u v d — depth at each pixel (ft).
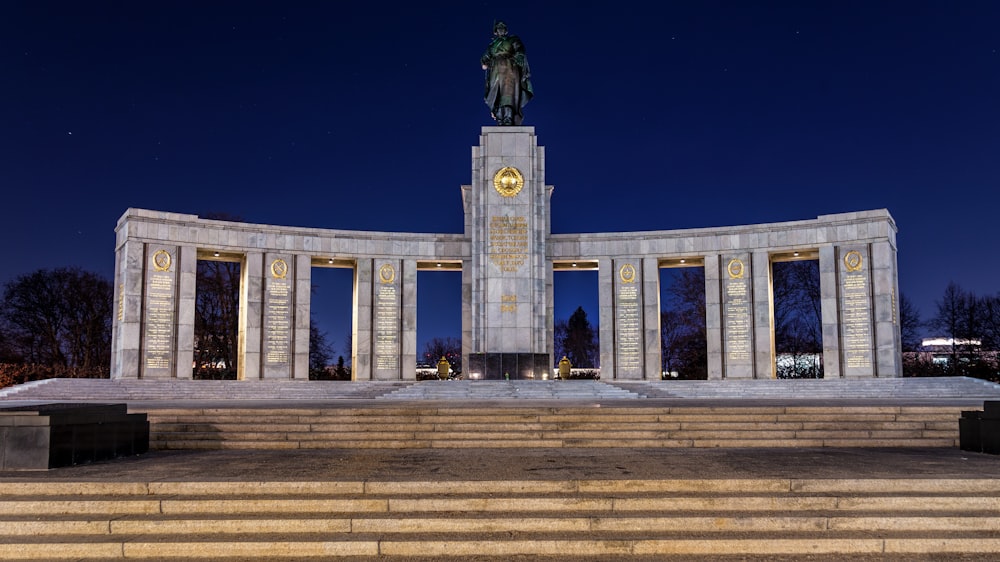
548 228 145.89
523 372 133.39
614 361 145.18
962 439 54.80
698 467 44.29
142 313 130.72
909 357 206.59
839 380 112.98
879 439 59.06
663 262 151.74
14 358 187.93
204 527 34.35
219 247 137.08
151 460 50.14
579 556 32.17
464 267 146.82
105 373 188.65
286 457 51.49
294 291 141.08
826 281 136.05
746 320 140.56
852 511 36.32
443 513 36.04
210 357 181.98
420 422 63.26
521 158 139.95
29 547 32.50
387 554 32.40
